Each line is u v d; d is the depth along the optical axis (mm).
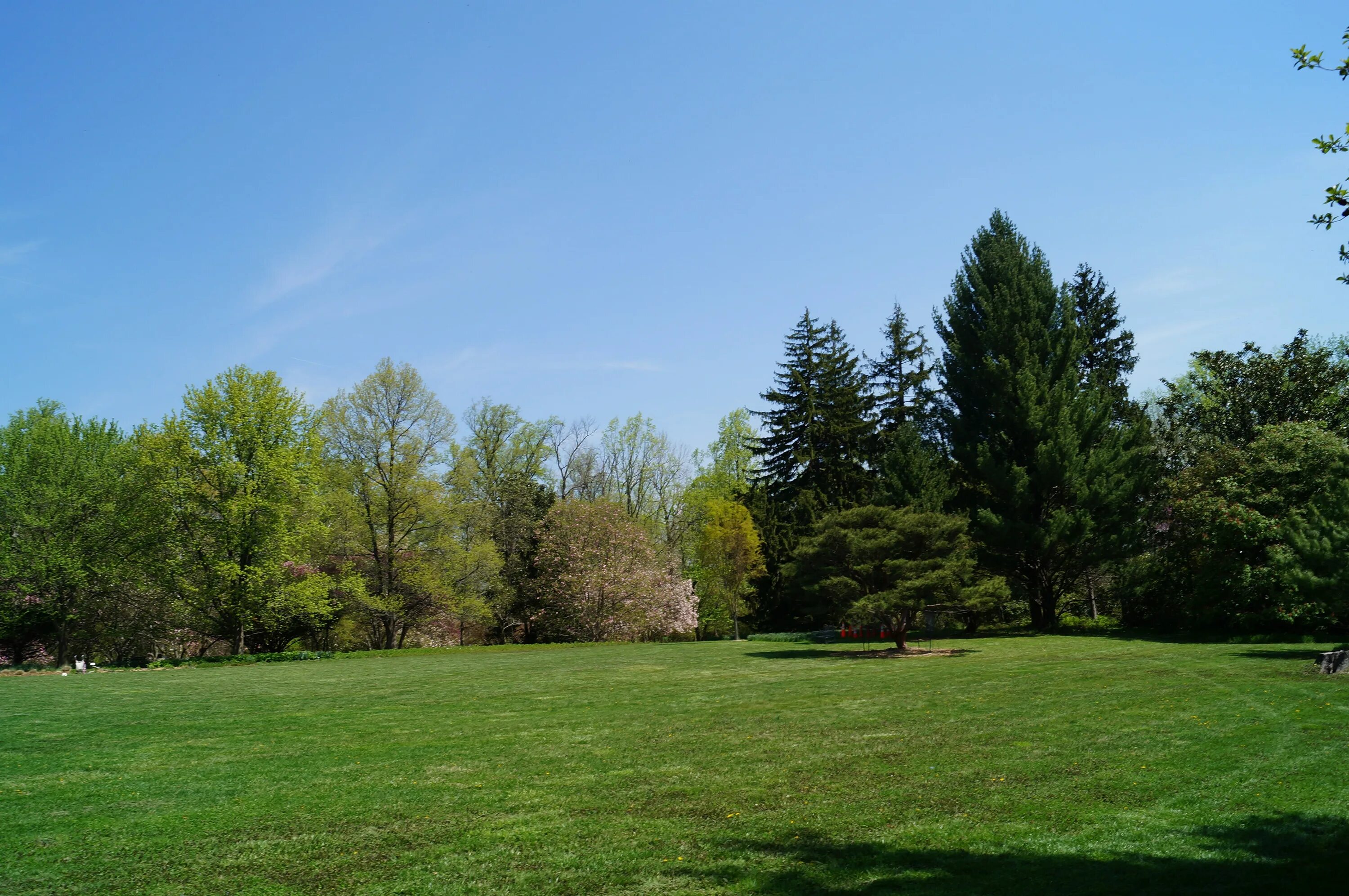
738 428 52719
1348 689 12883
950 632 34375
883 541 24344
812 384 44625
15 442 31047
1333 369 30031
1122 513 31391
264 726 12945
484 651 32500
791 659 24422
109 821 7621
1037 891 5422
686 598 41188
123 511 32438
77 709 15227
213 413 31828
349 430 36156
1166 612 29125
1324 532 17984
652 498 51875
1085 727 10992
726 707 14211
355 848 6773
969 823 7016
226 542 31406
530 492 44156
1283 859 5887
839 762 9438
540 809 7828
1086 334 34188
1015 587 33281
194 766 9938
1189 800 7473
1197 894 5258
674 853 6488
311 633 37375
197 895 5809
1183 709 11953
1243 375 31641
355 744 11312
